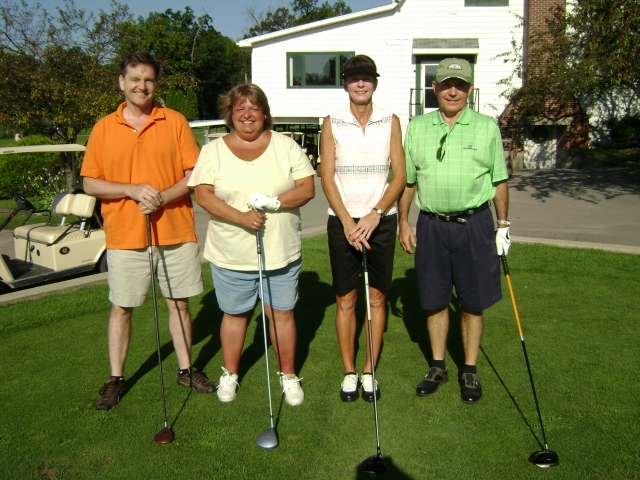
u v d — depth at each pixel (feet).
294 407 11.89
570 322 16.08
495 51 68.64
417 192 12.23
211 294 19.33
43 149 20.84
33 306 17.80
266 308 12.01
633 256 22.62
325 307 17.99
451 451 10.26
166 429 10.78
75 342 15.47
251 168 11.27
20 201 22.54
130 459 10.20
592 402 11.71
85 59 43.62
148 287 12.32
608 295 18.37
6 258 22.99
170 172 12.03
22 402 12.23
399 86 69.82
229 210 11.08
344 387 12.20
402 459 10.08
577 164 66.95
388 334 15.64
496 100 69.67
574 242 24.86
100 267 22.74
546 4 65.72
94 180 11.74
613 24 41.45
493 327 15.81
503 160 11.72
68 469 9.95
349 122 11.68
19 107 42.52
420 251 12.15
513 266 21.61
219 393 12.14
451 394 12.25
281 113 71.05
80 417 11.59
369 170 11.75
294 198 11.37
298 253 11.93
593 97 68.74
